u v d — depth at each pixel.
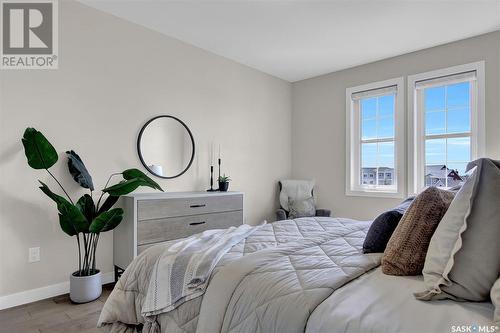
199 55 3.74
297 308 1.02
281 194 4.53
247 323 1.12
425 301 0.97
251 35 3.40
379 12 2.88
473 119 3.41
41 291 2.53
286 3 2.76
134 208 2.65
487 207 0.97
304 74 4.67
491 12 2.86
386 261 1.26
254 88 4.43
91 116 2.85
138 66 3.19
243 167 4.27
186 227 3.00
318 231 2.05
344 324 0.90
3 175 2.38
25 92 2.50
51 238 2.60
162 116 3.36
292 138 5.02
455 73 3.48
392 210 1.55
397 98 3.92
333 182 4.51
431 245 1.11
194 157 3.67
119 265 2.85
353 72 4.35
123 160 3.05
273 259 1.40
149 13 2.97
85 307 2.36
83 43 2.81
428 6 2.77
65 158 2.69
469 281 0.95
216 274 1.35
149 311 1.46
